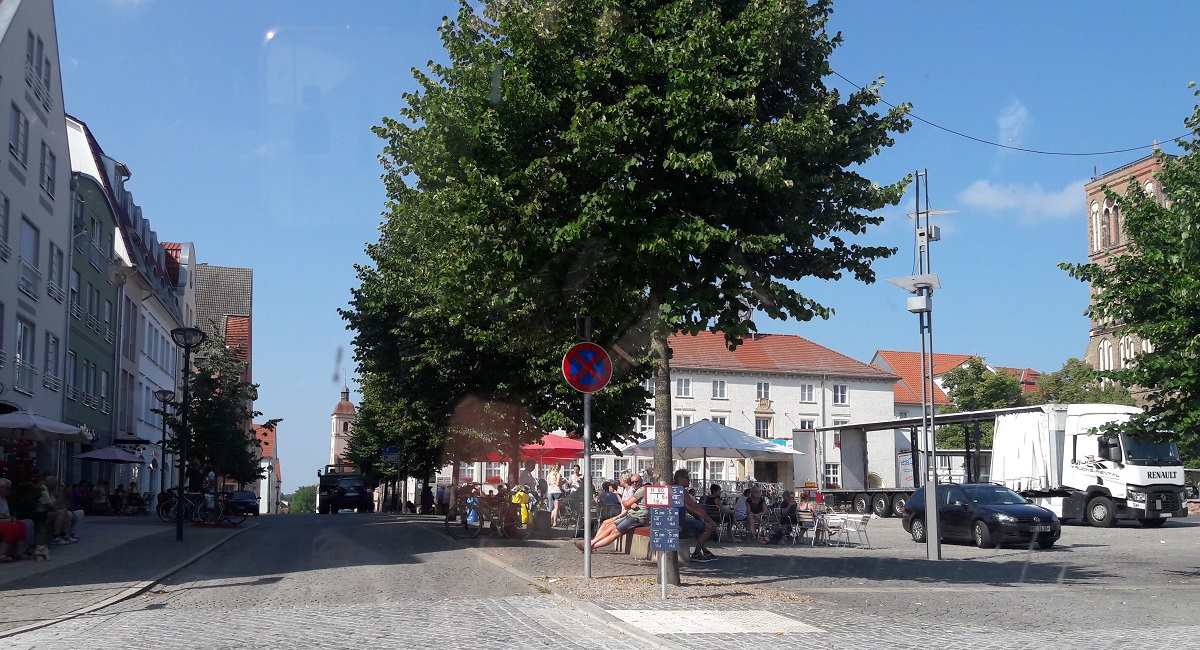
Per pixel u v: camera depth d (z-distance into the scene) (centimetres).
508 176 1256
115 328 4478
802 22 1270
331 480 5959
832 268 1366
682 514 1559
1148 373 1554
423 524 2780
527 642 873
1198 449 1594
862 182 1308
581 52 1284
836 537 2775
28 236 3212
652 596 1155
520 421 2678
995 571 1719
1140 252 1628
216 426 4119
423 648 838
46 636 920
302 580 1384
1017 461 3597
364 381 3753
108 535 2353
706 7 1264
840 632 953
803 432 4794
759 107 1300
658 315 1268
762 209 1282
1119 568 1822
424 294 2445
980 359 6375
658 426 1299
